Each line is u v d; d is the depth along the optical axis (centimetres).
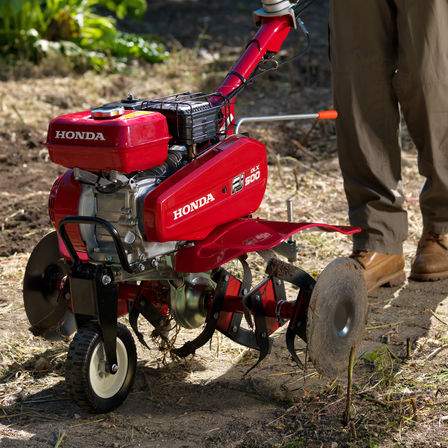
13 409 432
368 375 460
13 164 938
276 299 461
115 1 1559
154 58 1448
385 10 546
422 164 584
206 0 2084
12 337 525
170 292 445
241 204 453
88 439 399
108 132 383
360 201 586
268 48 507
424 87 548
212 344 513
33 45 1380
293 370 474
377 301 576
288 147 1004
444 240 609
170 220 402
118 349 428
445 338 506
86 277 405
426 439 387
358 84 559
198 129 426
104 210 412
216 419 417
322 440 389
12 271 642
